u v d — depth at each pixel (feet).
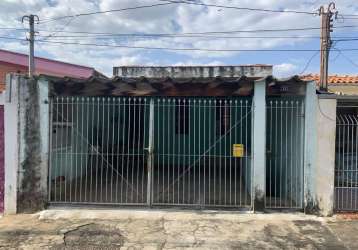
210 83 23.57
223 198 27.04
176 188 30.71
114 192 28.81
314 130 23.13
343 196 23.75
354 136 24.38
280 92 23.44
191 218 22.44
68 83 24.13
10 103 23.77
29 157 23.98
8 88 23.72
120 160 35.45
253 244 18.78
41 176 24.13
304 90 23.24
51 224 21.54
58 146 27.14
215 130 39.04
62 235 19.88
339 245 18.71
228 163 38.14
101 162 31.78
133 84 24.04
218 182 33.19
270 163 28.99
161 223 21.63
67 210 23.94
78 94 24.47
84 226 21.16
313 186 23.17
